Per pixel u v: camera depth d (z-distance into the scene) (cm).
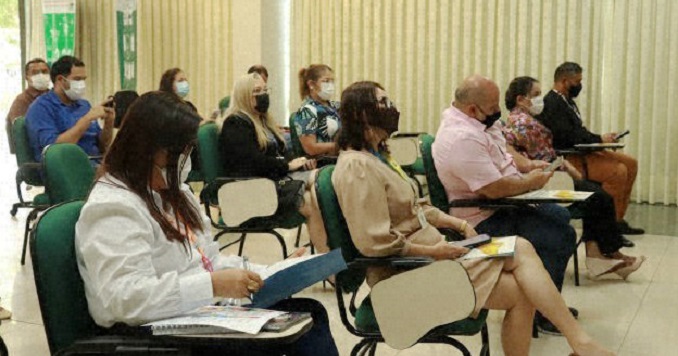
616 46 657
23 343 311
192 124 178
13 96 941
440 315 189
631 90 654
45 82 620
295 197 372
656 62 644
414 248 234
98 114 443
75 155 325
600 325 337
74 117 462
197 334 151
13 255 470
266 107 432
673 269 434
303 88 533
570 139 496
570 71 508
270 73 763
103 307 162
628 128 660
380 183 236
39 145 443
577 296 382
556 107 498
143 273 164
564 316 233
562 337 320
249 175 412
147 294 159
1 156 951
